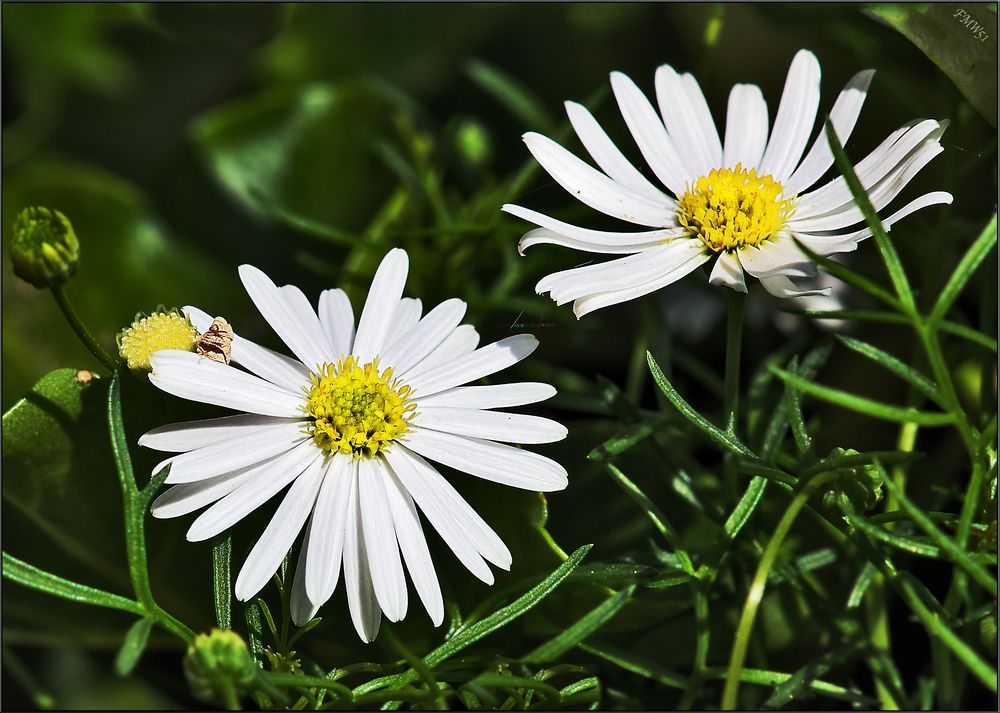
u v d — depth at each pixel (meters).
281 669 0.23
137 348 0.24
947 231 0.26
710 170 0.25
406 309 0.24
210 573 0.24
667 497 0.25
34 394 0.24
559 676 0.24
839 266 0.23
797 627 0.25
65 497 0.24
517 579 0.24
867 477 0.23
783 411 0.25
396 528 0.23
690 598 0.24
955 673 0.24
